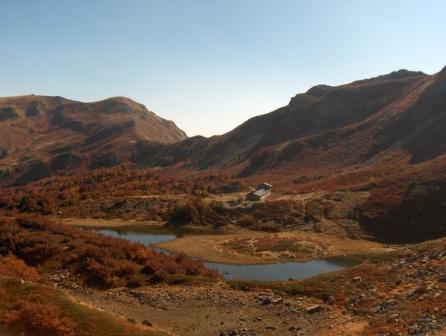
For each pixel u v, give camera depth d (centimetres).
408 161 14062
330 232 8631
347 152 17338
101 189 14075
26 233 5206
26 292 2708
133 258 4772
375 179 11288
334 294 3700
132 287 4056
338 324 3067
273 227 9275
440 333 2341
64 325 2380
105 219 10731
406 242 8050
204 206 10381
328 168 16488
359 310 3269
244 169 19700
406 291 3350
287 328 3083
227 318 3312
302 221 9350
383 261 4228
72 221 10412
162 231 9356
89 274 4247
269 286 4016
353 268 4247
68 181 16388
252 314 3388
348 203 9781
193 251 7381
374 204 9406
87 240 5219
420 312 2795
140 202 11725
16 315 2398
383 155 15588
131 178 15538
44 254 4675
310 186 12325
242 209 10300
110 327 2433
